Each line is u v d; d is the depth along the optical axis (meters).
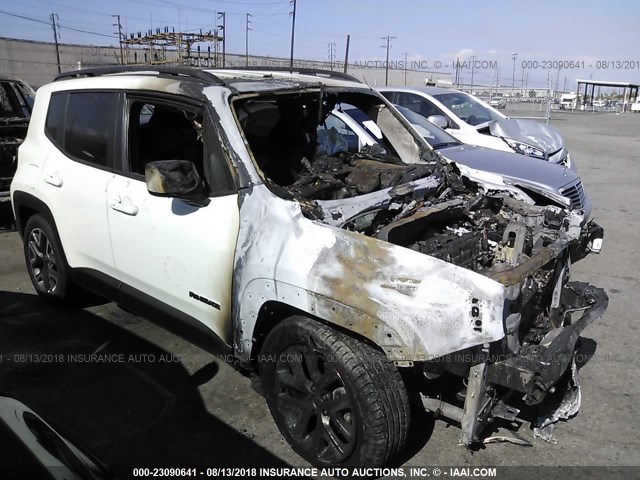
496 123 8.66
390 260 2.55
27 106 8.51
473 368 2.50
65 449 1.99
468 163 6.08
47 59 52.72
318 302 2.61
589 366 3.91
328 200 3.09
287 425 2.92
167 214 3.25
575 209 4.13
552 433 3.15
